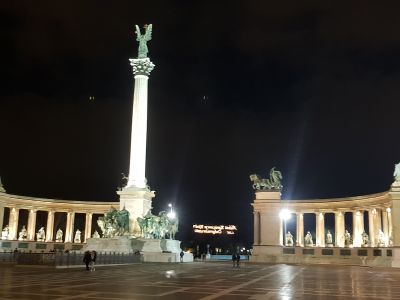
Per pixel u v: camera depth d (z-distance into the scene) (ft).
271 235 309.22
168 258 213.87
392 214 255.09
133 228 234.99
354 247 282.15
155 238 228.02
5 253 182.60
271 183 319.47
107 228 225.76
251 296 77.30
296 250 301.63
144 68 255.91
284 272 165.07
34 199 327.06
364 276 147.33
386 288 100.17
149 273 134.92
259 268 197.26
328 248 293.23
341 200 312.71
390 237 275.39
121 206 238.68
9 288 80.28
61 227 412.36
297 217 328.90
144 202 238.68
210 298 72.13
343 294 84.79
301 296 79.41
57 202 335.88
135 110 250.57
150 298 69.56
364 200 296.30
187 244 502.79
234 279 120.57
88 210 337.72
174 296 73.31
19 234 346.74
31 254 153.38
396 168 263.49
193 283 101.86
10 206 313.53
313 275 148.36
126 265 181.27
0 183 304.50
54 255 151.02
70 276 114.83
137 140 247.29
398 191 255.70
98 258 169.68
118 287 86.74
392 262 245.04
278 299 73.72
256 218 315.58
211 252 508.94
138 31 266.16
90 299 65.98
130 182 243.40
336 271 181.88
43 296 68.74
